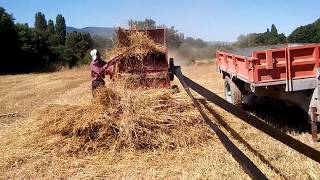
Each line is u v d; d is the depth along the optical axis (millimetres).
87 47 52500
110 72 10727
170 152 7285
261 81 7660
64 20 82562
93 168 6723
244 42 32438
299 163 6102
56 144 7680
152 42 10977
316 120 7340
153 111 8023
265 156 6520
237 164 6312
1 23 44281
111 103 8117
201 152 7125
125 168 6652
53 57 50344
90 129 7734
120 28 11367
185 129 7824
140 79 10617
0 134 8984
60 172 6578
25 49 46188
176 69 7445
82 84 22578
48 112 8758
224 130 8102
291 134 7922
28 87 22625
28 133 8469
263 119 9320
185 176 6008
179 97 8758
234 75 9711
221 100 3307
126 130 7570
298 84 7523
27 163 7043
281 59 7559
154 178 6102
